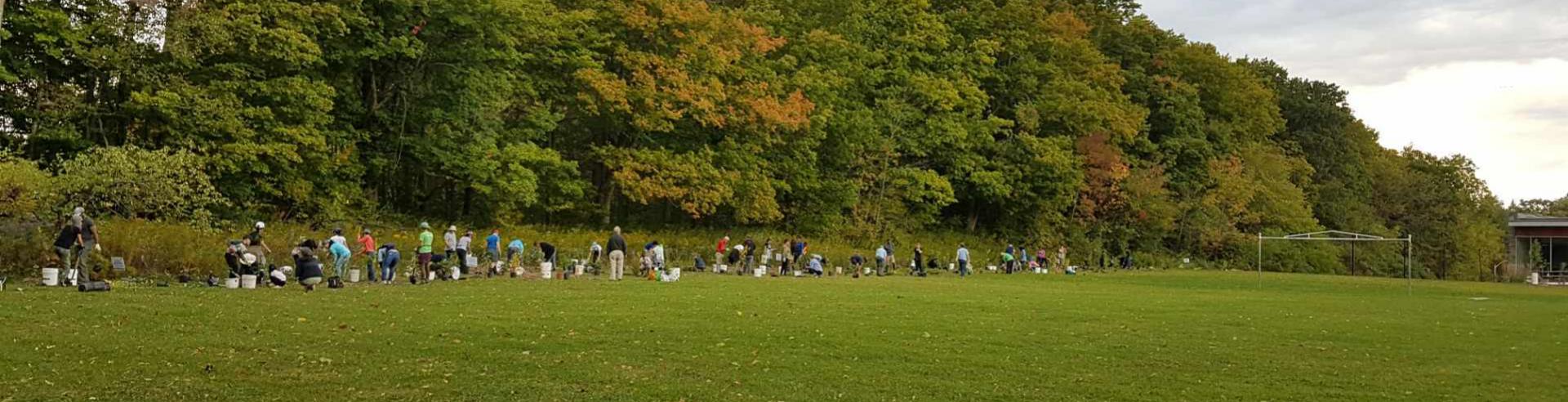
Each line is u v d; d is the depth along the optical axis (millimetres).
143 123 37625
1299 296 34750
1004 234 75125
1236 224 84125
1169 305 27000
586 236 46344
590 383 12867
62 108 35469
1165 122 83812
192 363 13367
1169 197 80250
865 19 66250
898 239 63781
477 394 12055
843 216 63969
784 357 15203
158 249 28203
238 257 25656
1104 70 77062
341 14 40281
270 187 38938
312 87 39062
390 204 46219
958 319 21172
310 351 14539
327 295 23406
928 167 70000
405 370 13344
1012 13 74500
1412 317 24703
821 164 62500
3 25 34562
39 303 18625
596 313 20422
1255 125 91312
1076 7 85875
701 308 22078
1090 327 20250
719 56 51344
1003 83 73562
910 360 15219
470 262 34250
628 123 51094
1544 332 21531
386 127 45250
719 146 54188
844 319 20391
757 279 35938
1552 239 87625
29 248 26000
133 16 37062
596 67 48781
